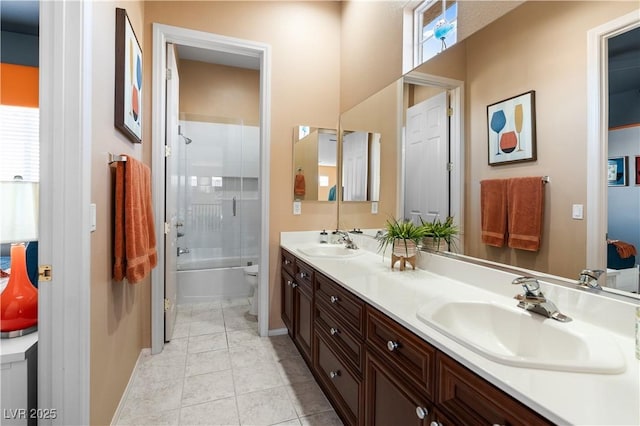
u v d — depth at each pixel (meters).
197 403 1.76
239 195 4.09
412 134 1.89
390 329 1.12
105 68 1.37
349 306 1.45
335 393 1.61
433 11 1.85
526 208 1.19
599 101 0.97
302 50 2.72
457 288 1.40
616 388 0.65
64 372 1.11
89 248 1.16
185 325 2.88
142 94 2.22
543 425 0.59
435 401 0.89
